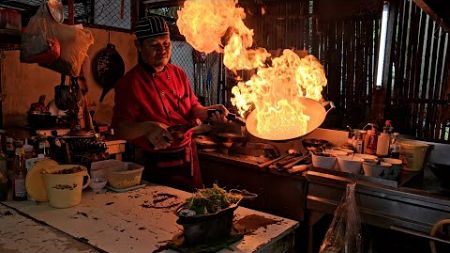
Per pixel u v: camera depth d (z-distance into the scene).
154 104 2.39
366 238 2.36
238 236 1.43
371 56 3.25
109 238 1.43
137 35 2.29
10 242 1.39
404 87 3.45
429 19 3.27
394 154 2.57
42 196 1.80
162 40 2.28
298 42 3.61
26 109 3.39
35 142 2.07
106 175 2.07
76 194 1.76
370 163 2.35
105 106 3.98
